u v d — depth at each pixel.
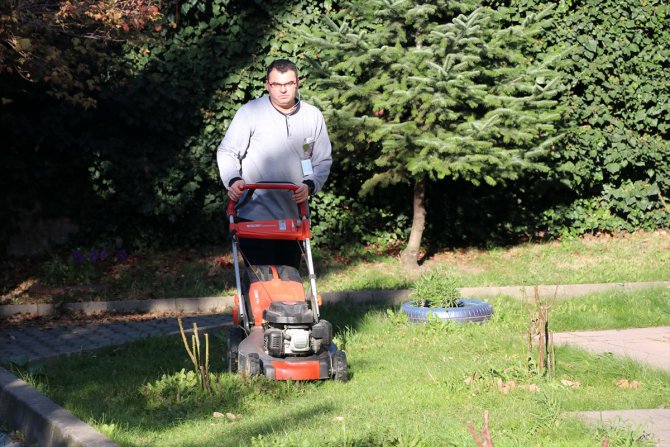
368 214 24.06
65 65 18.70
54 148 22.69
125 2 18.70
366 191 21.67
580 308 16.81
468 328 14.77
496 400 9.92
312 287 11.51
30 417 9.28
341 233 24.09
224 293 19.52
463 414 9.37
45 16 18.03
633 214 25.58
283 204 11.97
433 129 20.80
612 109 25.08
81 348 14.12
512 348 13.02
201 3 22.84
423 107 19.52
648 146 25.06
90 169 22.67
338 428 8.54
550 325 15.38
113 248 23.06
